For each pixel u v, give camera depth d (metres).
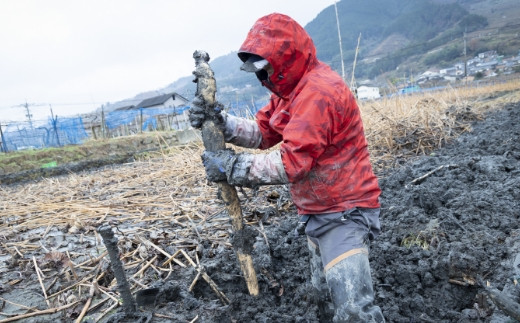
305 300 2.98
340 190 2.25
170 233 4.23
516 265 2.83
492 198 3.87
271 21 2.20
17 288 3.56
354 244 2.25
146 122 21.31
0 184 11.72
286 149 2.07
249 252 2.83
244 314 2.79
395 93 10.09
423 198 4.21
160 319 2.85
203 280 3.21
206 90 2.44
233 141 2.79
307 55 2.24
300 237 3.76
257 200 5.20
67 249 4.28
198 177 6.78
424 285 3.01
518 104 12.59
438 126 8.06
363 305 2.14
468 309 2.68
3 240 4.74
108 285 3.46
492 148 6.24
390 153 7.29
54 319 3.06
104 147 15.26
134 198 6.00
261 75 2.38
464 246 3.14
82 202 6.14
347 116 2.19
